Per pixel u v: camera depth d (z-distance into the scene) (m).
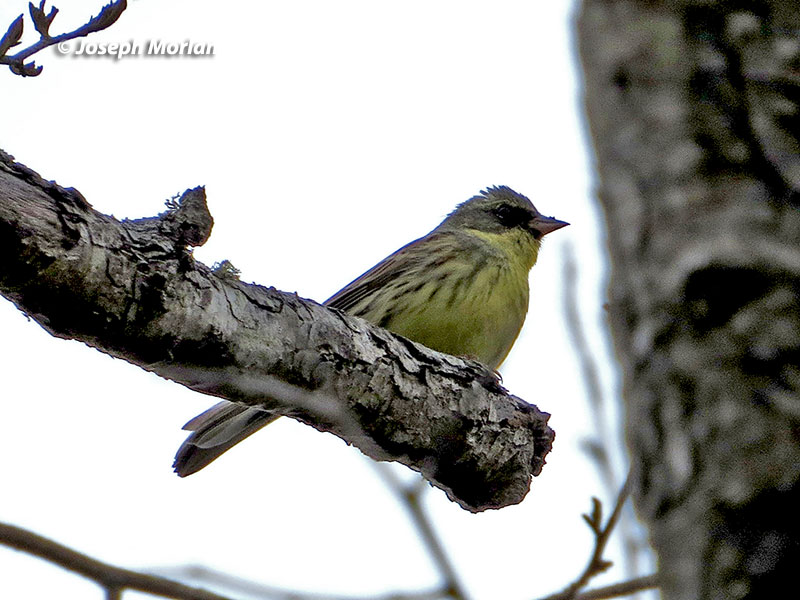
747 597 6.07
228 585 8.28
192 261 7.21
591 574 7.84
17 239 6.25
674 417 6.93
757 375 6.71
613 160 8.31
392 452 9.05
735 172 7.63
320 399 8.27
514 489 9.52
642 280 7.59
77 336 6.88
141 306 6.86
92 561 7.43
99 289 6.65
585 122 9.06
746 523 6.26
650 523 6.93
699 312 7.10
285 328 7.86
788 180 7.45
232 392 7.88
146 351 7.12
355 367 8.36
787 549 6.09
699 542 6.41
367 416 8.65
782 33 8.21
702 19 8.44
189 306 7.14
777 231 7.23
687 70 8.25
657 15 8.62
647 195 7.88
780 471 6.30
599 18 9.05
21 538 7.33
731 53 8.19
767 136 7.70
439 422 8.99
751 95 7.94
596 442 9.13
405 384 8.73
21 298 6.55
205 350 7.38
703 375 6.87
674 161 7.85
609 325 8.09
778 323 6.85
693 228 7.48
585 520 7.88
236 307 7.54
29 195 6.39
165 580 7.46
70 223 6.48
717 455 6.56
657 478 6.93
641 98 8.34
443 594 7.96
